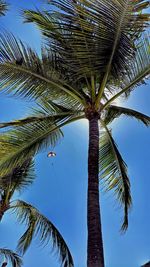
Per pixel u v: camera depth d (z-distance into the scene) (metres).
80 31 8.62
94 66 8.99
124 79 9.69
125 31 8.48
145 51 9.82
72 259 14.22
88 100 10.09
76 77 9.56
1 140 10.68
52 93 10.12
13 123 10.64
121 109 11.72
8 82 9.71
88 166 9.02
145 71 9.85
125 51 8.76
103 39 8.59
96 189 8.62
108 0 8.05
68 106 10.89
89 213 8.24
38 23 9.33
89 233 7.98
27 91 9.87
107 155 11.53
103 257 7.70
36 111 11.01
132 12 8.18
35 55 9.70
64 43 8.99
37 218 15.30
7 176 15.56
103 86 9.71
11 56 9.52
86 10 8.30
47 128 10.88
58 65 9.67
